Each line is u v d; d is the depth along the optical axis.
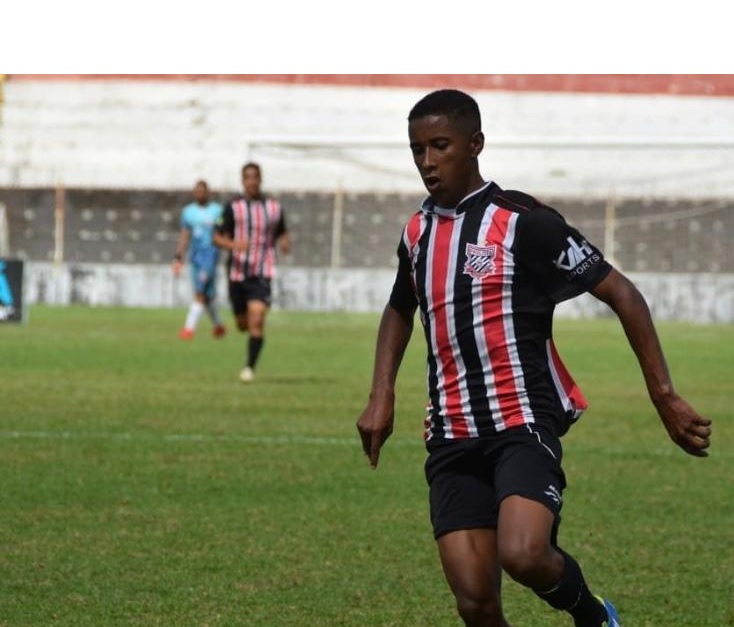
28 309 97.50
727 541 23.19
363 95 128.00
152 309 100.88
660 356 13.90
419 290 14.68
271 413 40.19
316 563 21.23
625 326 14.03
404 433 36.91
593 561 21.64
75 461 30.84
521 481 13.38
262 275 49.31
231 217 49.00
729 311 96.25
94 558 21.34
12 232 113.06
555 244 14.09
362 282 100.94
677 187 117.62
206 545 22.41
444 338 14.45
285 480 28.83
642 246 106.50
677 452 33.75
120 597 18.95
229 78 132.75
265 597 19.09
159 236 112.62
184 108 127.50
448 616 18.20
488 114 125.56
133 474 29.25
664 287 97.56
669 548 22.61
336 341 71.81
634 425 39.19
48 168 123.88
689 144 85.19
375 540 22.97
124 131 126.94
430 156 14.24
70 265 105.00
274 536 23.19
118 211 112.94
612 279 14.03
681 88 129.25
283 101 128.00
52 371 52.25
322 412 40.56
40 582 19.75
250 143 94.06
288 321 89.31
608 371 56.69
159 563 21.06
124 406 41.31
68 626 17.42
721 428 38.59
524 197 14.52
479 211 14.40
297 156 123.25
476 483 14.21
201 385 48.06
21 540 22.61
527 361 14.25
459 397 14.36
